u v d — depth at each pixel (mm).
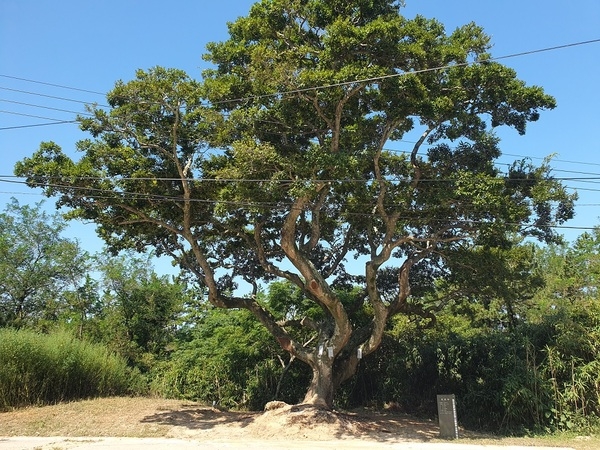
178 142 16781
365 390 23172
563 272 30641
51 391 20656
